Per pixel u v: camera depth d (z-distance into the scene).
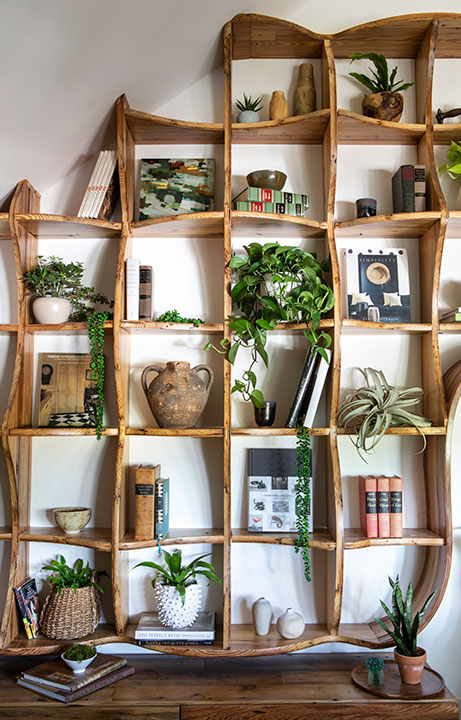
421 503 2.55
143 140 2.63
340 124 2.46
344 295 2.57
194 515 2.55
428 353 2.49
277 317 2.33
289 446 2.56
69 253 2.62
